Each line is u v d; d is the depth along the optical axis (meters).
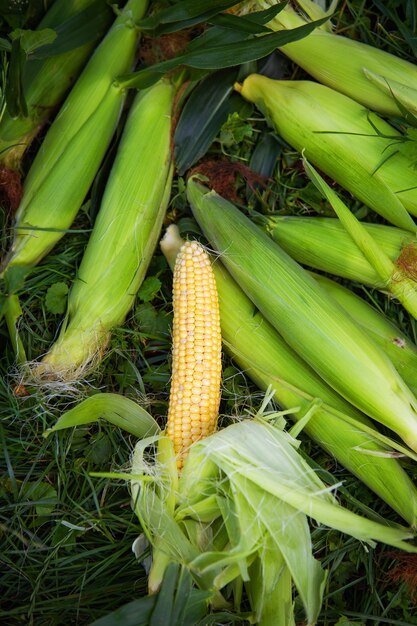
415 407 0.59
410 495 0.60
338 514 0.56
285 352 0.64
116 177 0.64
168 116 0.66
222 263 0.67
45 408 0.65
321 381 0.63
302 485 0.57
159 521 0.56
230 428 0.58
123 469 0.63
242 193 0.72
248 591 0.58
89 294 0.63
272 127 0.69
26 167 0.69
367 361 0.59
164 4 0.66
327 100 0.65
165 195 0.67
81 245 0.68
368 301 0.71
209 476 0.57
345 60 0.67
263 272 0.62
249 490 0.56
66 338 0.63
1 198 0.66
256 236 0.63
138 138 0.65
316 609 0.56
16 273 0.62
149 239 0.65
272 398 0.65
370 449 0.61
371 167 0.65
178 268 0.62
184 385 0.60
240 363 0.66
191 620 0.54
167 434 0.60
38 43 0.59
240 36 0.64
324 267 0.66
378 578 0.65
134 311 0.68
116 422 0.62
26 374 0.63
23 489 0.63
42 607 0.61
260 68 0.72
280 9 0.62
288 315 0.61
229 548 0.56
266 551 0.56
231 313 0.65
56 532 0.63
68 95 0.67
